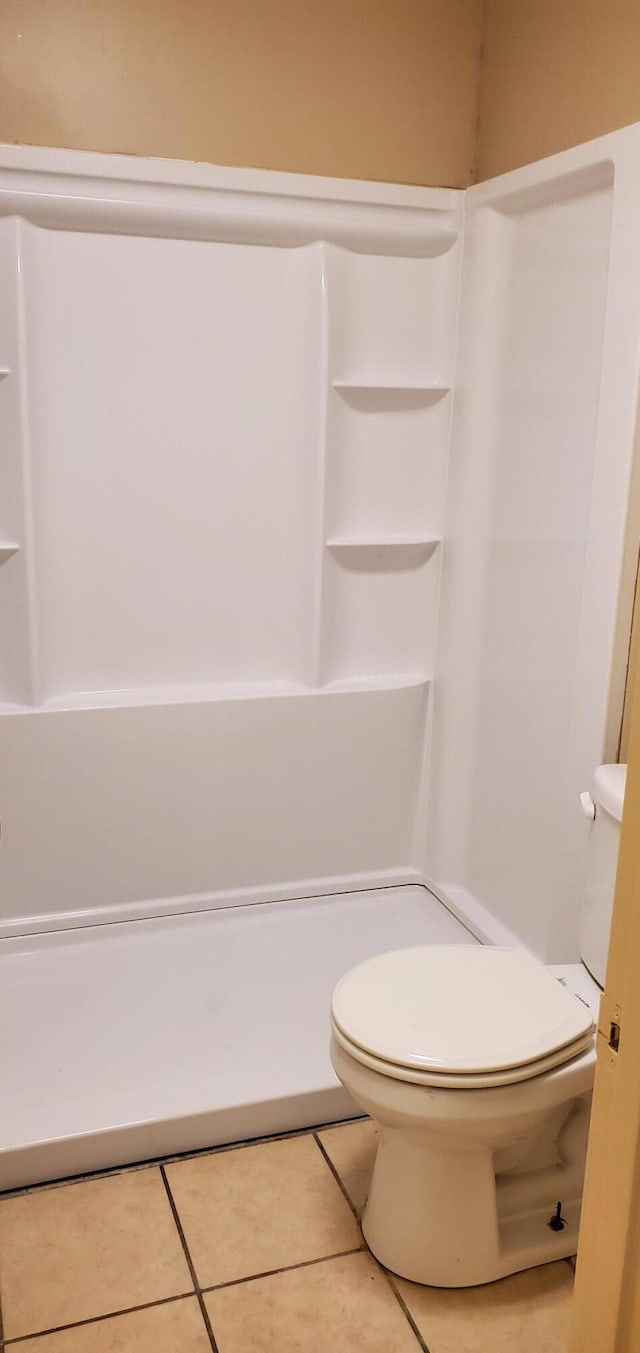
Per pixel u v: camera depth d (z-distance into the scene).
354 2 2.15
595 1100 0.95
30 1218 1.64
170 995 2.13
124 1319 1.47
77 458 2.17
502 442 2.23
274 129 2.15
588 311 1.90
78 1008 2.07
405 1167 1.52
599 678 1.86
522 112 2.10
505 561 2.24
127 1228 1.63
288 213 2.17
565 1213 1.64
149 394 2.19
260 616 2.38
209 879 2.42
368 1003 1.51
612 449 1.78
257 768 2.39
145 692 2.32
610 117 1.83
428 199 2.27
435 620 2.50
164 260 2.14
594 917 1.67
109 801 2.29
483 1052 1.40
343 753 2.46
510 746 2.26
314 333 2.23
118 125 2.05
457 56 2.25
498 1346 1.45
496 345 2.23
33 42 1.97
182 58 2.06
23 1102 1.79
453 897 2.48
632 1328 0.94
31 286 2.06
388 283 2.30
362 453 2.37
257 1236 1.62
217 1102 1.80
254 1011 2.08
